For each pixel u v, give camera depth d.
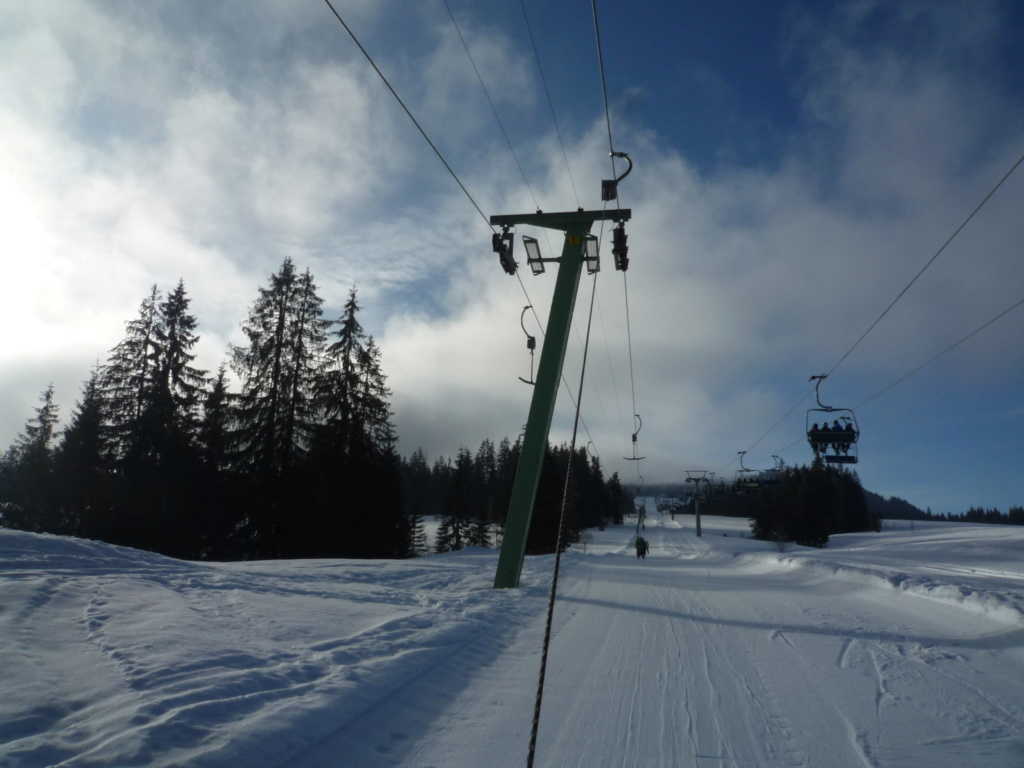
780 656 7.76
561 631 9.29
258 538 27.41
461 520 53.03
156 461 27.70
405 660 6.46
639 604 12.41
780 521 68.94
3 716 3.87
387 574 14.31
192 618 6.83
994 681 6.65
